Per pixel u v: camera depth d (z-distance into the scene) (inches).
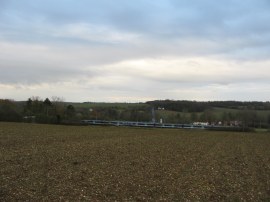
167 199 697.6
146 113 6171.3
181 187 808.3
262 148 1936.5
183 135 2827.3
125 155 1330.0
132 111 6264.8
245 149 1840.6
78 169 979.3
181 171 1023.6
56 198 663.8
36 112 4938.5
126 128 3690.9
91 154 1312.7
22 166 993.5
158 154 1409.9
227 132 3791.8
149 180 869.8
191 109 6594.5
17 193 684.1
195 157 1369.3
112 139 2087.8
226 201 705.6
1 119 4037.9
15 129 2573.8
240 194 767.7
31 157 1178.6
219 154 1531.7
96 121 4909.0
